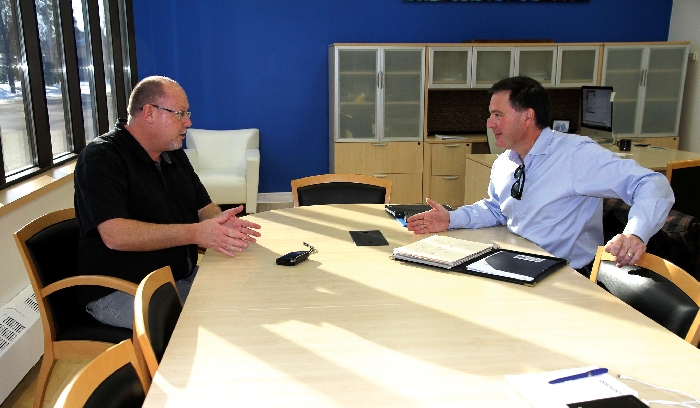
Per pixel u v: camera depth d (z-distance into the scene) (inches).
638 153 170.2
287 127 236.2
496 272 63.3
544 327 49.9
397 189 223.5
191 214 92.9
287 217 93.7
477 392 39.3
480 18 234.2
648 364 43.1
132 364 40.3
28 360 98.1
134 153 82.4
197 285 61.4
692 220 100.3
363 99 215.2
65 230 80.0
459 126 240.5
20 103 122.9
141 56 222.2
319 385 40.3
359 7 228.7
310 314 53.2
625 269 63.7
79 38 161.9
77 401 32.9
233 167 219.3
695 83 229.0
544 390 38.8
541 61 219.5
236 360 44.0
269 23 226.1
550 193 81.3
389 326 50.4
